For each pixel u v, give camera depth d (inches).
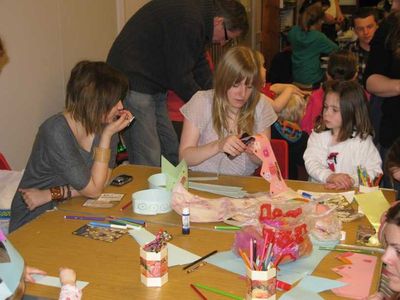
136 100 116.1
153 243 53.7
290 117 123.3
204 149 85.6
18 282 44.1
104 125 79.3
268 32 295.4
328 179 84.3
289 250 55.4
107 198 76.7
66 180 77.5
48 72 120.3
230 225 66.8
